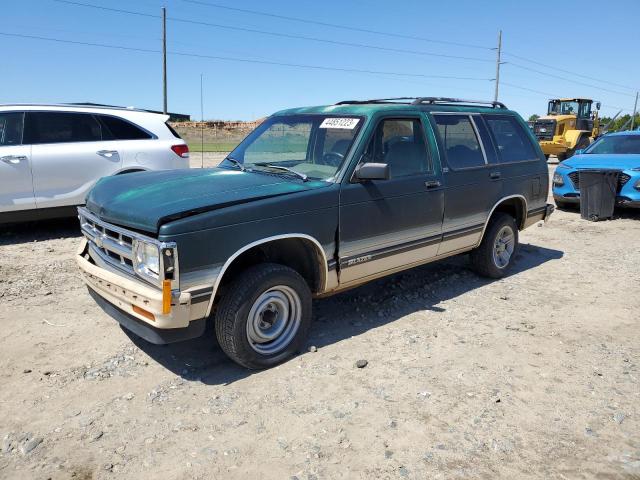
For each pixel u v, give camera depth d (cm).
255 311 387
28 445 309
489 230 603
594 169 1032
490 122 609
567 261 723
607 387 382
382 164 418
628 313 528
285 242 414
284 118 522
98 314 507
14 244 763
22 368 402
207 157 2570
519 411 350
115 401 359
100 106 843
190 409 350
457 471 291
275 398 363
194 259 346
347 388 377
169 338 357
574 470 292
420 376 395
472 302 555
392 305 541
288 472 290
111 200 396
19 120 762
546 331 482
